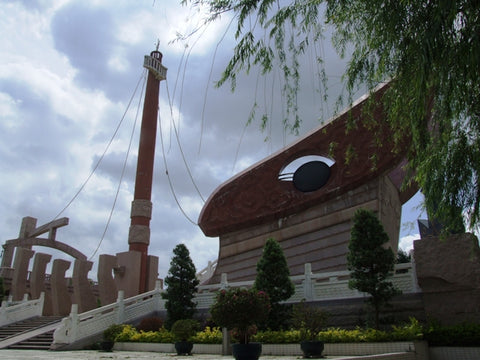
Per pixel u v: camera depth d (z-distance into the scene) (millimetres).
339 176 23641
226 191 28562
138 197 38344
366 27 8477
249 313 11805
